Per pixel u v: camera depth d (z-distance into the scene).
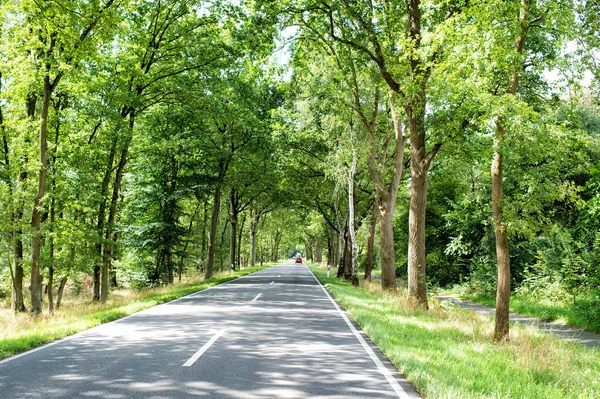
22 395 5.09
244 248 69.69
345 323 11.16
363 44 15.95
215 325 10.42
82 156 19.59
